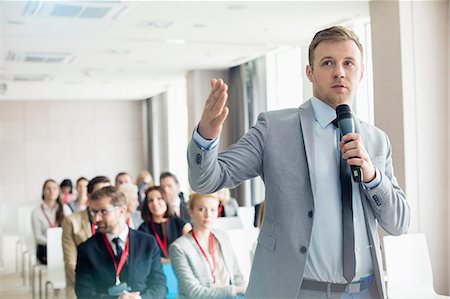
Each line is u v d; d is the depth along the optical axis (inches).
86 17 258.2
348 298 59.9
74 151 602.2
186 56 372.2
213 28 285.7
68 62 378.9
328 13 253.6
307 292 59.8
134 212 202.4
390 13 216.8
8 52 339.6
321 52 61.6
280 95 373.4
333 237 59.7
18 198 585.0
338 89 61.2
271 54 372.5
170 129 555.8
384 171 63.6
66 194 332.2
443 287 212.5
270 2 232.8
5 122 582.9
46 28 278.8
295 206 60.1
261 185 398.9
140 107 624.1
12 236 397.4
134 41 316.5
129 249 119.1
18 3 233.0
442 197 214.4
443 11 217.5
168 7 241.1
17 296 234.8
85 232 165.2
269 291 60.2
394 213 60.8
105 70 418.6
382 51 221.3
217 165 59.6
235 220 223.5
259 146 62.9
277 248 60.3
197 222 127.4
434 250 212.1
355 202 60.6
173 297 128.2
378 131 65.7
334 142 61.9
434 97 215.3
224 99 56.9
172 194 230.7
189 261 123.7
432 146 214.2
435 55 215.9
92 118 608.4
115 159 615.8
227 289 120.7
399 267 153.8
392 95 216.8
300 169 60.8
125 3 233.5
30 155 589.0
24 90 513.0
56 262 187.8
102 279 115.8
